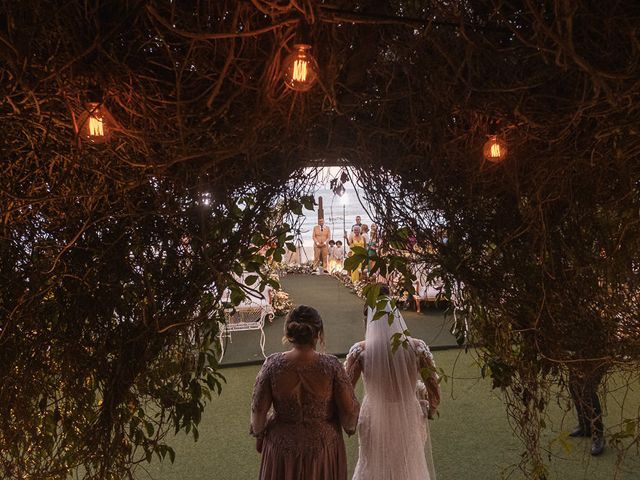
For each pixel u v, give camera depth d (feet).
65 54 4.38
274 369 8.40
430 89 5.28
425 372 7.57
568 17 4.03
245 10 4.56
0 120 4.69
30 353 5.54
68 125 4.69
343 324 26.58
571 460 12.53
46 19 4.20
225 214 5.64
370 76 5.66
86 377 5.82
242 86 4.67
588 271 6.31
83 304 5.52
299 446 8.32
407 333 8.01
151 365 6.31
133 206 5.23
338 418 8.75
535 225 5.95
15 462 5.96
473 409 16.02
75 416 6.00
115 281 5.50
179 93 4.54
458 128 5.87
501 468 12.65
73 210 5.31
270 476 8.46
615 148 5.37
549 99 5.22
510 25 4.36
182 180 5.26
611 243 6.14
